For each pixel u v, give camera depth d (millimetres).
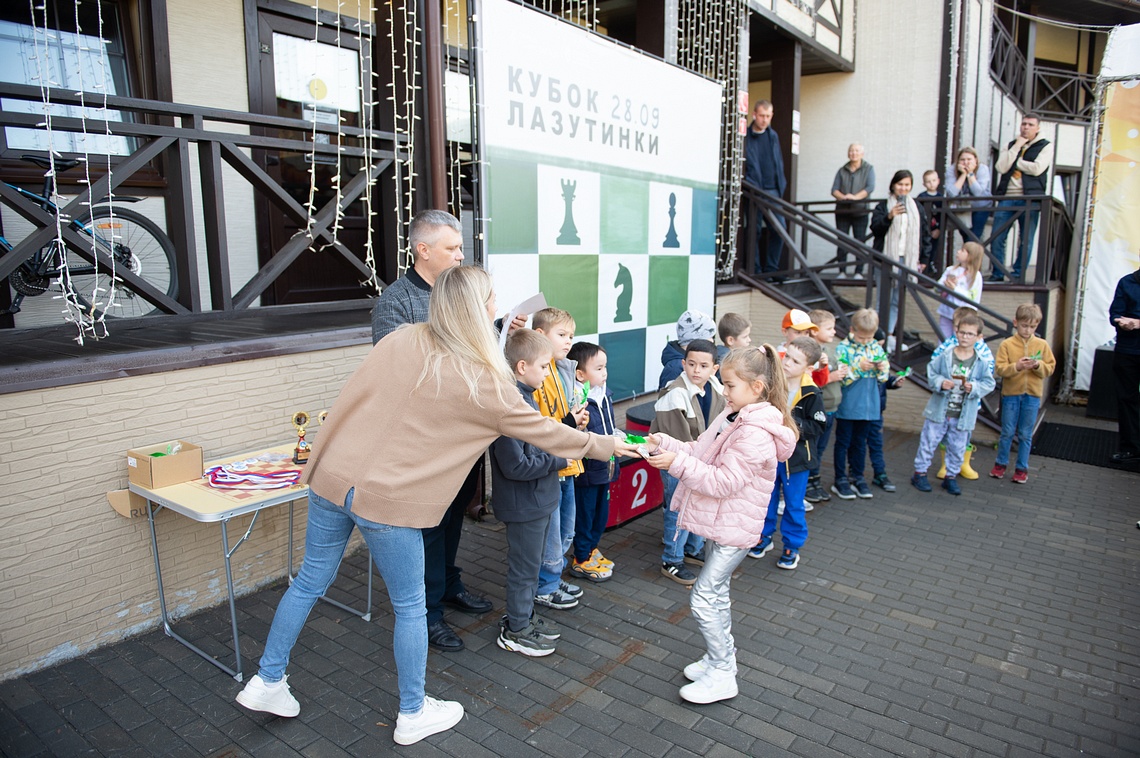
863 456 5027
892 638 3186
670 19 6258
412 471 2238
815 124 10766
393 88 4090
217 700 2639
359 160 6125
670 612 3377
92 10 4750
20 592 2664
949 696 2771
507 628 3023
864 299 8516
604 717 2604
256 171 3742
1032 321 5219
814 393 3824
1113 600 3580
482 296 2307
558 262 4660
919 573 3854
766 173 7879
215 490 2736
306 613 2445
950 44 9656
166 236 5055
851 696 2760
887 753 2445
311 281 5969
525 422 2352
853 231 8914
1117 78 7391
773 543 4246
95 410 2777
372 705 2643
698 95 5910
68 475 2732
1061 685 2859
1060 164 13406
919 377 6719
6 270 2947
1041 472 5668
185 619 3164
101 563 2873
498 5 4012
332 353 3582
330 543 2422
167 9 4922
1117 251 7652
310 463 2373
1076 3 12930
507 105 4133
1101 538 4363
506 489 2861
